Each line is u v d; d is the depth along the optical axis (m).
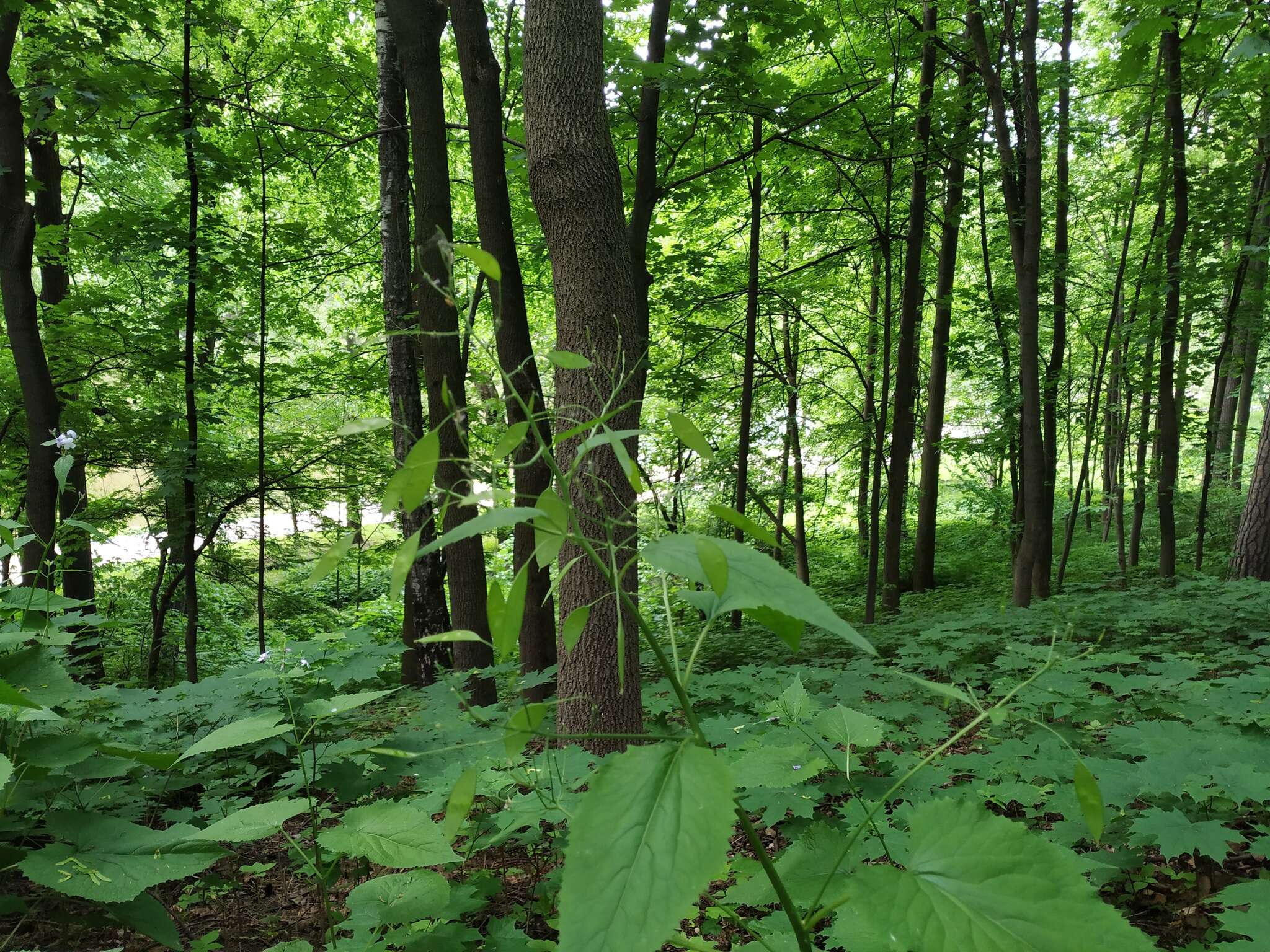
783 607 0.81
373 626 11.58
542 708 0.88
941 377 11.82
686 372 10.95
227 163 7.52
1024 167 9.44
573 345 3.62
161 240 7.23
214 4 7.17
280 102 10.23
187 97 7.23
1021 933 0.75
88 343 7.92
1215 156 10.52
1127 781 2.39
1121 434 12.37
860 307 16.75
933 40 8.82
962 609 8.88
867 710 3.54
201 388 8.20
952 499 21.47
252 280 8.72
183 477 7.78
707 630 0.87
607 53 6.95
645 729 3.63
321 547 9.07
